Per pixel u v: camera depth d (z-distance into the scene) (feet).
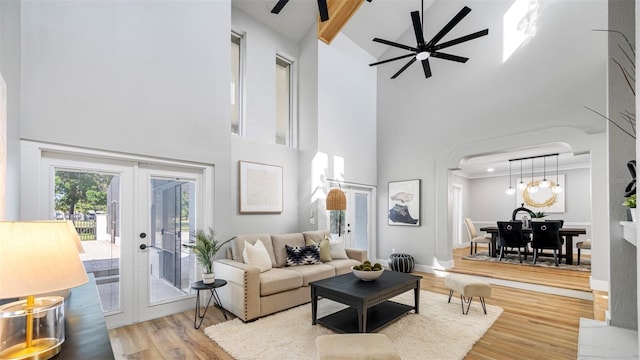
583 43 14.60
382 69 22.53
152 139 11.18
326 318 10.39
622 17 8.73
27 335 3.94
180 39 12.16
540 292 14.71
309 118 18.42
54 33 9.19
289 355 8.32
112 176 10.62
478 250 28.94
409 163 20.75
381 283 10.43
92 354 4.06
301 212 18.25
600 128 13.98
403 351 8.54
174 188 12.15
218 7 13.50
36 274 3.74
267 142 16.88
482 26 17.76
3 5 7.47
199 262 12.50
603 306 11.82
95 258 10.14
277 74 19.52
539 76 15.71
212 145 12.95
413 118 20.66
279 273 12.13
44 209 9.09
